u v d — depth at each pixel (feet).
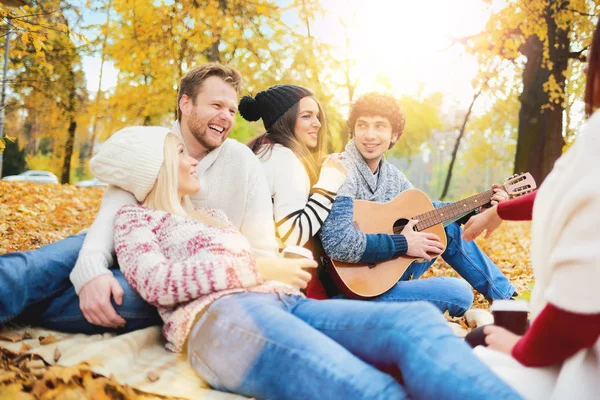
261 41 47.50
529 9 44.78
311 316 6.69
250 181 10.14
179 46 47.57
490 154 83.20
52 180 89.71
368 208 11.08
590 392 4.57
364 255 10.30
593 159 4.32
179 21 46.75
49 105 61.21
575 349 4.52
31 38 19.20
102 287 7.37
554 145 45.62
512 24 46.70
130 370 6.78
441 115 77.46
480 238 31.22
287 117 11.34
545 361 4.75
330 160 10.68
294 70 48.70
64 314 7.90
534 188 11.87
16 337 7.55
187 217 7.95
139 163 7.91
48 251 7.98
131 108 55.42
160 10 46.39
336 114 49.08
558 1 43.70
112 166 8.00
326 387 5.57
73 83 55.52
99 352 6.74
